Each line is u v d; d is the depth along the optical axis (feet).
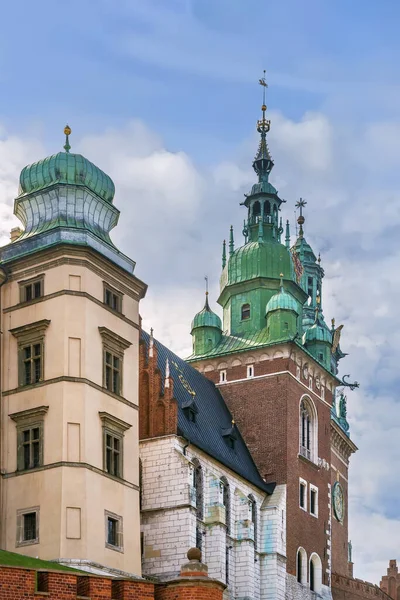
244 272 398.83
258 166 423.23
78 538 243.40
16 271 269.23
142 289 282.36
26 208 280.31
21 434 256.11
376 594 419.74
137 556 258.98
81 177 279.08
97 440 256.11
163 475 297.94
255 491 342.44
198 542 301.84
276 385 365.40
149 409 304.50
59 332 258.78
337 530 448.24
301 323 411.13
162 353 350.23
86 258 265.13
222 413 361.51
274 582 333.21
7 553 222.48
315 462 374.84
